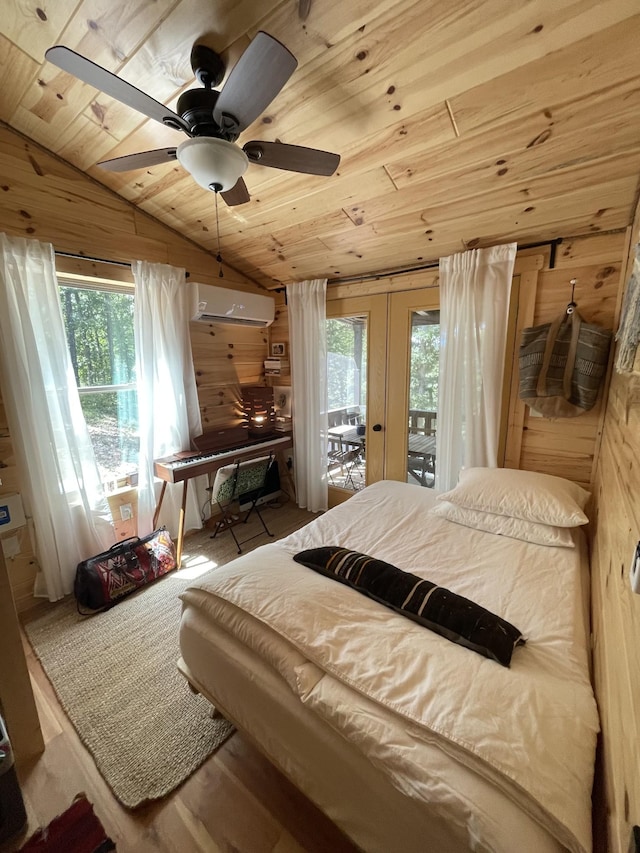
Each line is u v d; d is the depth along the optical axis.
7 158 2.01
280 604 1.23
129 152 2.04
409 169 1.82
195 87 1.53
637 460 0.86
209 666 1.31
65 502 2.29
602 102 1.35
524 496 1.89
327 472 3.48
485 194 1.91
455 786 0.77
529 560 1.62
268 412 3.50
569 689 0.97
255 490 3.33
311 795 1.06
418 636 1.12
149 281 2.59
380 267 2.85
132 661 1.83
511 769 0.76
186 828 1.18
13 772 1.16
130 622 2.11
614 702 0.76
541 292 2.25
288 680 1.07
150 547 2.52
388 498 2.36
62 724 1.52
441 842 0.78
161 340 2.72
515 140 1.57
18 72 1.64
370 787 0.90
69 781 1.32
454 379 2.49
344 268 2.95
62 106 1.80
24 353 2.08
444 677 0.97
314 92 1.47
